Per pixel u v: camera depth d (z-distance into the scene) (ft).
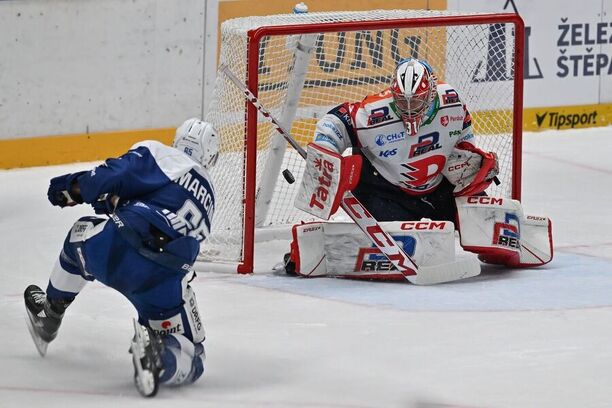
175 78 89.81
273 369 42.04
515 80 63.46
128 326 47.91
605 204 77.41
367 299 52.70
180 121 90.68
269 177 67.15
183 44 89.66
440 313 50.14
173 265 38.88
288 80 65.67
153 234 38.88
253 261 59.36
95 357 43.45
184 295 39.75
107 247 38.93
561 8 102.83
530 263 59.26
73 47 85.30
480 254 59.77
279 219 70.85
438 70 74.59
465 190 57.88
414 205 59.06
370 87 76.33
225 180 61.57
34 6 83.25
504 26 69.62
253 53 56.75
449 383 40.45
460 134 57.62
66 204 40.98
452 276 56.03
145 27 87.76
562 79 104.22
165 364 38.24
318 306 51.37
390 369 42.06
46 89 84.94
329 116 57.00
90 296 53.06
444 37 74.13
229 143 61.31
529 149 96.68
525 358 43.50
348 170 54.29
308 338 46.16
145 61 88.28
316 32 58.13
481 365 42.57
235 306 51.42
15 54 83.35
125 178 38.93
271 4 92.79
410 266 55.31
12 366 42.04
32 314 42.65
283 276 57.93
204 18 90.17
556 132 103.96
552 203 77.46
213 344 45.19
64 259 41.42
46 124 85.46
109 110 87.56
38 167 85.61
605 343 45.57
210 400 38.27
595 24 104.73
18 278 57.00
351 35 75.10
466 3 99.14
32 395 38.60
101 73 86.69
